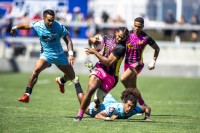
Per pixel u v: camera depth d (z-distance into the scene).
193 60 72.94
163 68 72.62
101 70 30.89
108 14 81.12
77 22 73.75
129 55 36.06
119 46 30.39
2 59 75.94
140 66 35.97
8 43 77.06
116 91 54.41
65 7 76.50
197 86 60.47
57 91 52.78
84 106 31.14
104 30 73.19
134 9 82.38
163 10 84.00
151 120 33.31
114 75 31.14
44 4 75.25
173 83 63.31
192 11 84.75
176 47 72.94
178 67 72.31
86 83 60.50
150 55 72.69
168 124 31.42
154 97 50.12
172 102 46.09
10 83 59.19
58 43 34.03
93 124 30.28
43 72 74.19
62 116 33.97
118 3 83.44
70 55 33.34
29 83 33.69
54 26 33.53
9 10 76.25
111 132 27.70
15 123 30.44
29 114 34.69
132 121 32.19
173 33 73.88
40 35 33.72
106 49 31.30
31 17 75.19
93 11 88.12
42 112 36.12
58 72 74.06
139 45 35.84
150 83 63.16
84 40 73.31
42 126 29.42
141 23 35.66
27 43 76.81
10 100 43.72
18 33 77.94
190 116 36.16
